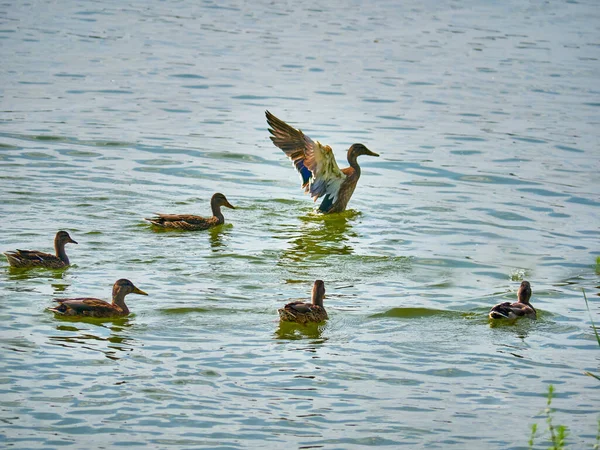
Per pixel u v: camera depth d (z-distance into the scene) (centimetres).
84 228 2098
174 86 3506
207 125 3048
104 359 1477
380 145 2919
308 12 4950
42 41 4075
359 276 1911
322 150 2303
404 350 1565
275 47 4169
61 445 1235
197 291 1778
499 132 3069
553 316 1725
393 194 2508
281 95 3431
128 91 3400
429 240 2158
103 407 1334
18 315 1630
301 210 2370
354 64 3916
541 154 2858
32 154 2638
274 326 1634
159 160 2675
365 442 1276
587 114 3297
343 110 3272
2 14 4556
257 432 1288
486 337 1627
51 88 3381
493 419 1351
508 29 4653
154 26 4491
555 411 1377
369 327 1652
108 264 1898
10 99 3212
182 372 1448
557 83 3706
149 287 1786
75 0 4994
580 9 5188
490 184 2592
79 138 2823
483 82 3697
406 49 4203
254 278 1862
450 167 2728
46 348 1505
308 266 1952
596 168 2734
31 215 2153
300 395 1398
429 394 1419
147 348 1524
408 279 1905
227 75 3681
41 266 1842
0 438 1245
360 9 5059
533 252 2086
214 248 2038
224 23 4625
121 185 2431
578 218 2327
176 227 2131
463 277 1925
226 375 1446
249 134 2983
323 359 1516
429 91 3550
